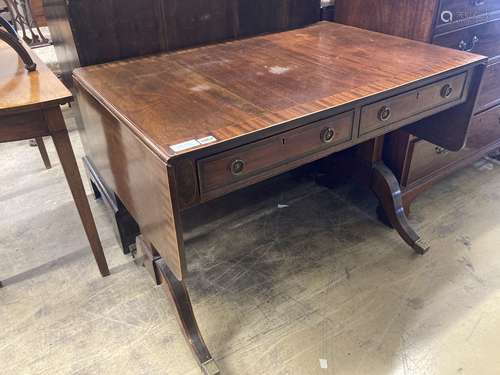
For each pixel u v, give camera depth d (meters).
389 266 1.55
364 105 1.07
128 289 1.47
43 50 2.33
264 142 0.93
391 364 1.21
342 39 1.48
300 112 0.96
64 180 2.09
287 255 1.62
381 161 1.65
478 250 1.61
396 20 1.49
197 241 1.70
